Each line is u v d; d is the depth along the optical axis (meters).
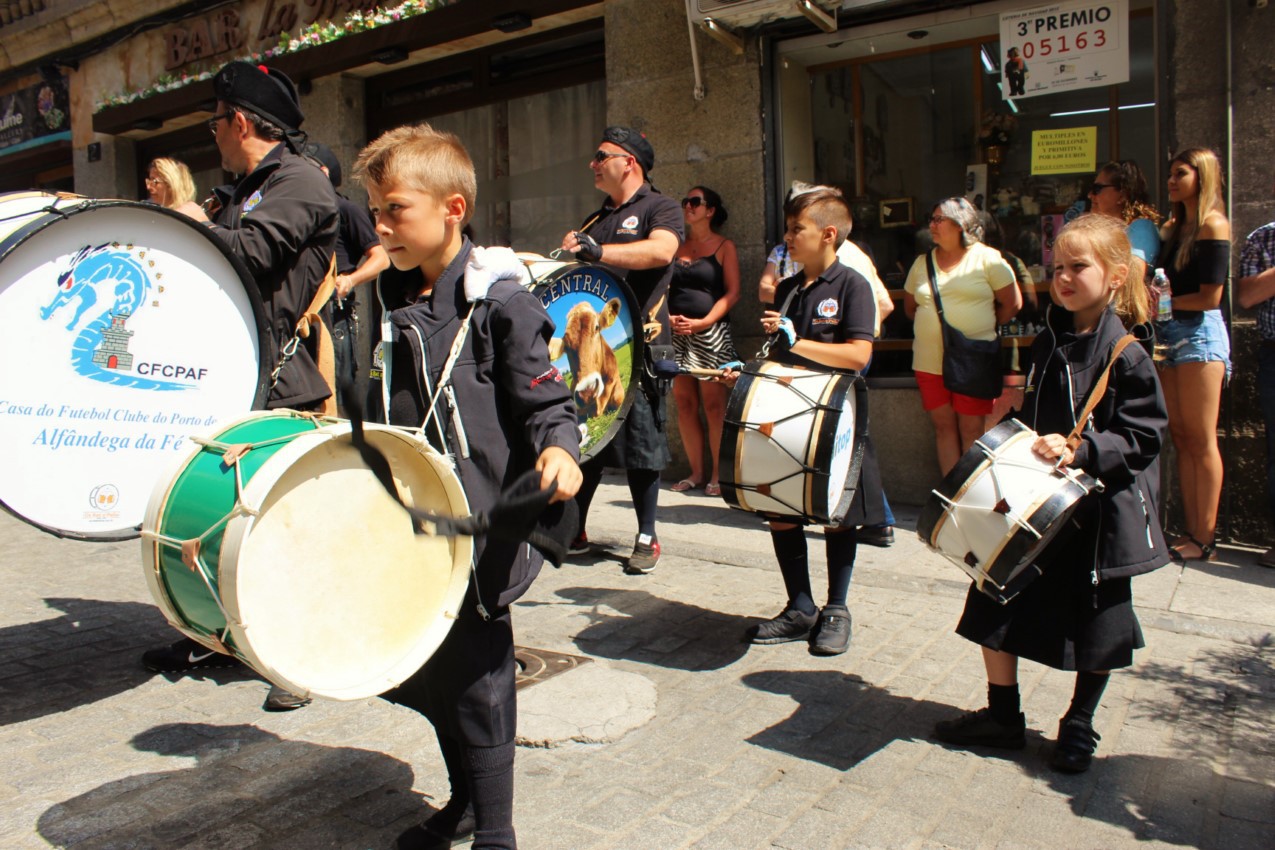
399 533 2.21
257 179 3.68
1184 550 5.14
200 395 3.28
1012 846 2.67
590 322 4.34
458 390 2.35
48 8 11.41
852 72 6.59
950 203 5.77
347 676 2.11
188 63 10.32
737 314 6.92
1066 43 5.85
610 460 5.11
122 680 3.87
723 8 6.18
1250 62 5.20
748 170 6.79
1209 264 4.86
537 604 4.71
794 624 4.21
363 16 8.42
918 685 3.75
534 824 2.77
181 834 2.74
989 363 5.75
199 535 2.05
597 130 7.97
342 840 2.72
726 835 2.72
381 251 4.97
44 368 2.94
